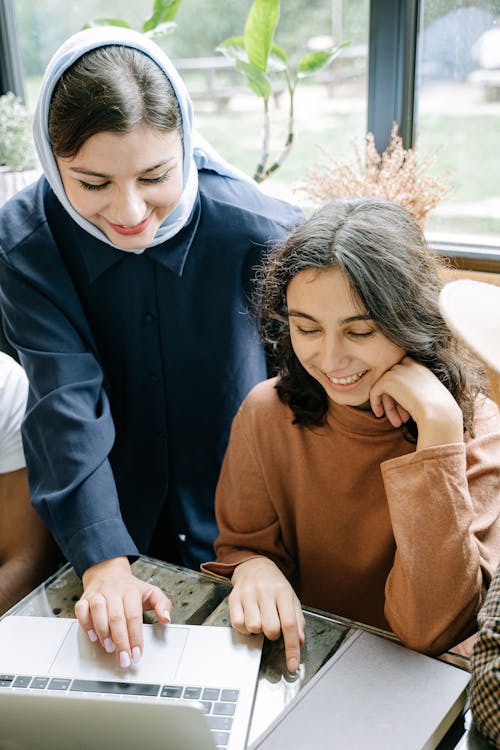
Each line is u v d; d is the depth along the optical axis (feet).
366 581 3.30
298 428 3.29
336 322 2.79
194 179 3.59
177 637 2.72
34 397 3.56
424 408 2.74
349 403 3.01
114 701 1.97
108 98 2.86
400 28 5.33
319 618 2.81
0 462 3.94
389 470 2.76
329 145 6.04
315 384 3.20
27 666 2.62
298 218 3.94
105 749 2.06
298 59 5.94
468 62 5.23
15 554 4.00
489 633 2.30
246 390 3.96
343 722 2.30
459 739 2.30
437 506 2.67
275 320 3.53
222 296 3.76
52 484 3.28
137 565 3.19
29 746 2.09
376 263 2.77
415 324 2.86
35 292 3.62
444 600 2.67
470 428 3.09
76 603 2.95
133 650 2.62
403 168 5.00
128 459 4.08
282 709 2.42
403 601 2.71
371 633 2.70
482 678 2.24
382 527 3.18
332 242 2.78
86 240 3.60
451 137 5.48
